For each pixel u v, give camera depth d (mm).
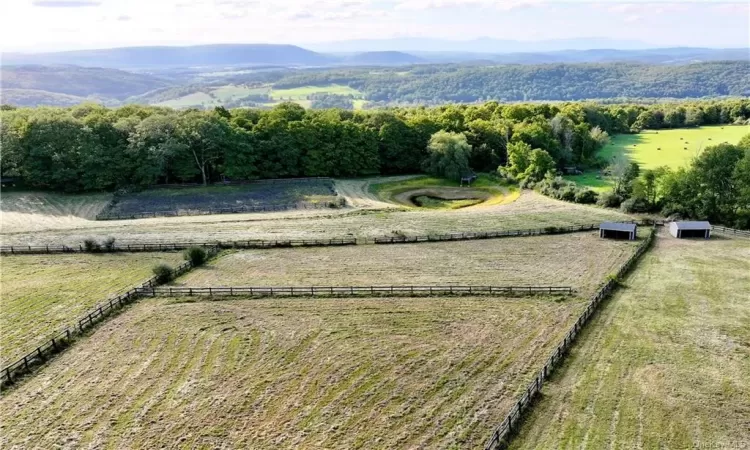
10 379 31641
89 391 30766
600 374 32250
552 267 50812
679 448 26094
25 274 48750
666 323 38781
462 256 54188
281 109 102938
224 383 31500
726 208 66438
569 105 137625
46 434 27234
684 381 31547
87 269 50188
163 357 34375
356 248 56781
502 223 67125
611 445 26234
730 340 36375
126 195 80000
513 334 37344
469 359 34031
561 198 81250
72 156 79312
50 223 67000
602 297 43000
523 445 26266
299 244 57250
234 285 46375
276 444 26406
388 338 36812
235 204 76750
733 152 67562
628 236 59219
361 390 30766
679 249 56312
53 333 37500
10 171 78000
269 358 34250
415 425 27766
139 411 28953
